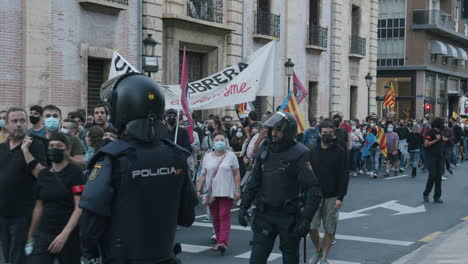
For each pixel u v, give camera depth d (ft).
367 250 26.73
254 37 71.82
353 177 59.67
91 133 22.68
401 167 66.74
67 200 16.47
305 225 17.19
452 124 79.10
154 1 56.65
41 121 26.68
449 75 162.20
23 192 19.34
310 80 84.17
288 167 17.40
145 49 53.67
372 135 59.31
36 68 45.39
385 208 39.14
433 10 145.69
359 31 97.91
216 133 26.89
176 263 11.64
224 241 25.59
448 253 24.82
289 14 78.84
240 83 40.06
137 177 10.82
